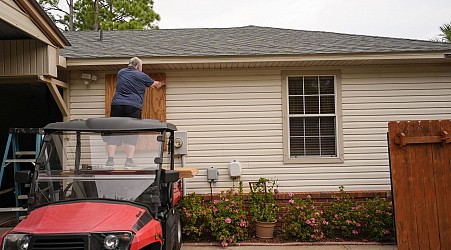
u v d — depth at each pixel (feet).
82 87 24.88
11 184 29.89
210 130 24.99
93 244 10.57
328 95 25.31
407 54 23.25
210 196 23.91
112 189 12.74
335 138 25.17
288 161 24.82
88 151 13.44
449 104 25.11
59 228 10.72
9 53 20.39
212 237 21.72
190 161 24.85
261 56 23.09
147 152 13.34
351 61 23.75
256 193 23.13
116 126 13.21
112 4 80.74
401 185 19.51
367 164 24.91
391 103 25.12
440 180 19.57
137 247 10.84
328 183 24.80
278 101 25.08
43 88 28.76
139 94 19.12
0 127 31.60
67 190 12.71
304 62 23.75
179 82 25.05
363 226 22.00
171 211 15.06
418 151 19.71
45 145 13.21
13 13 16.81
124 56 22.91
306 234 21.11
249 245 20.61
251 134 24.99
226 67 24.90
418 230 19.27
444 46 24.57
